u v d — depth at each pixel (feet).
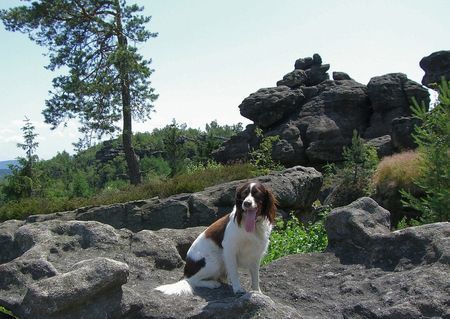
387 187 65.67
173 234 24.47
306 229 38.73
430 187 34.35
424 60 107.76
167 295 17.22
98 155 289.53
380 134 109.60
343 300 18.06
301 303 18.38
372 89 113.60
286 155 107.96
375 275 19.49
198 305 16.28
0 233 24.93
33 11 91.97
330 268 21.25
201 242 18.85
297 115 116.78
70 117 92.68
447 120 35.06
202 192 47.96
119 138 103.55
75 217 47.50
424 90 112.27
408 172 63.87
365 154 76.28
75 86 90.63
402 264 19.42
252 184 17.33
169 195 55.72
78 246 22.06
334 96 115.55
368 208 23.32
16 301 16.87
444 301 16.05
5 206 62.03
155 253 22.03
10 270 18.37
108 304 15.35
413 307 15.92
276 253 29.35
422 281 17.06
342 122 112.47
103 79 92.99
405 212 61.77
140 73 92.58
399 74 116.67
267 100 116.57
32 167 116.47
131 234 23.32
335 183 84.64
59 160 355.56
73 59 92.43
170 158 131.34
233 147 117.91
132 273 20.51
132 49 92.63
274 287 19.76
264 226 17.52
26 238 22.79
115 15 98.63
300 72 126.41
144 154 287.89
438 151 34.35
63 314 14.48
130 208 46.85
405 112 111.24
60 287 14.49
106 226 23.07
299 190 47.42
